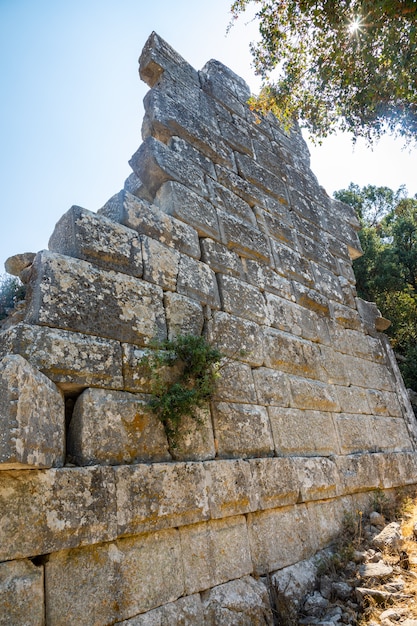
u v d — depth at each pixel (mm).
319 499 5461
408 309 18203
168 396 4027
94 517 3203
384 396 8078
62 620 2869
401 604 4156
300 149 9500
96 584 3121
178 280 5008
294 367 6207
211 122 7176
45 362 3445
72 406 3703
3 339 3459
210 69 8000
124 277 4375
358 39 6234
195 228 5676
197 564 3828
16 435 2727
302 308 7031
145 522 3523
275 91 7652
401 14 5398
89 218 4332
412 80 6340
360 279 20844
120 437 3689
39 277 3717
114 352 3947
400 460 7398
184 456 4148
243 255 6309
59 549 2967
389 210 29078
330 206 9547
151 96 6250
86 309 3902
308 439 5805
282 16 6875
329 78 7012
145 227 4957
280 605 4258
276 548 4629
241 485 4457
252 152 7828
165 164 5699
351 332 8102
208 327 5133
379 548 5227
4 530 2777
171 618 3432
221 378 4953
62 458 3295
